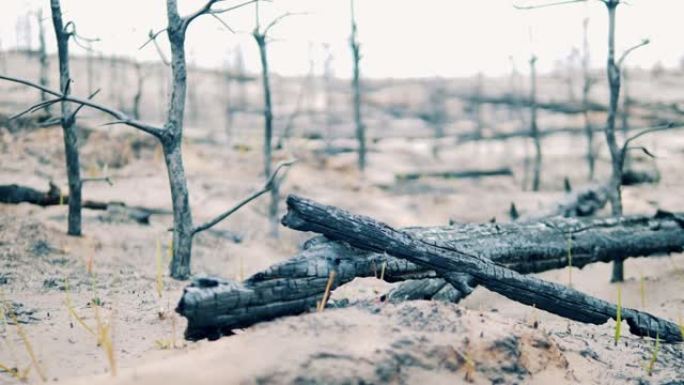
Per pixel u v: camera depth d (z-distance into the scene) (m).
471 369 3.55
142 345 4.46
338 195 19.91
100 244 8.92
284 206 17.45
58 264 7.50
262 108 45.12
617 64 8.61
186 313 3.71
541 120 40.78
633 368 4.47
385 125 43.19
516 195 19.84
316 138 33.38
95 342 4.52
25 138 16.86
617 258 7.63
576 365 4.29
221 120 40.75
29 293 6.09
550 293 5.22
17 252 7.45
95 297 6.10
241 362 3.25
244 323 3.98
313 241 4.67
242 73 46.53
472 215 16.77
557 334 5.17
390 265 4.75
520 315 6.47
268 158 13.62
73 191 8.93
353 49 23.02
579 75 51.09
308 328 3.71
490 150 34.19
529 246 6.52
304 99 49.03
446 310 4.13
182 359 3.34
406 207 18.69
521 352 3.92
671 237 7.88
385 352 3.48
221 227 13.37
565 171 27.12
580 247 7.06
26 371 3.67
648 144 29.38
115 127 20.70
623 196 16.38
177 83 7.19
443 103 49.22
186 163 20.84
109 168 17.17
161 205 14.27
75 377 3.60
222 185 18.30
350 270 4.52
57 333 4.73
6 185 10.27
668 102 41.41
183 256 7.43
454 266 4.96
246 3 6.99
